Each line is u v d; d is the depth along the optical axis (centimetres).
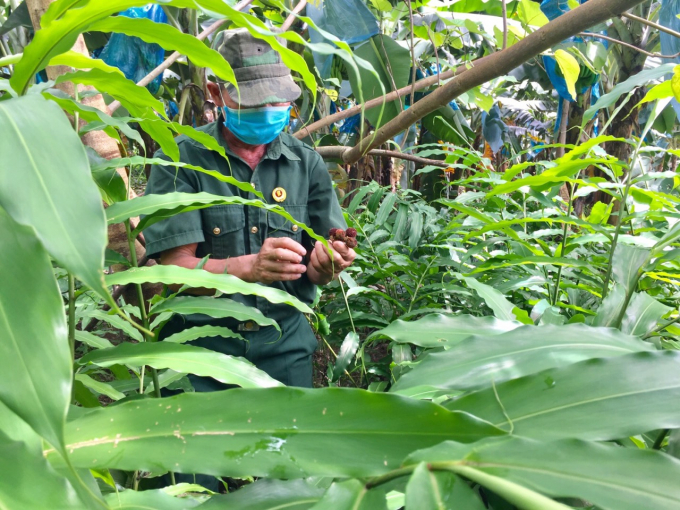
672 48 152
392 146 234
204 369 44
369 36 151
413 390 48
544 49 92
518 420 30
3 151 22
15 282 22
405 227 165
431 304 133
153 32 38
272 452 27
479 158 146
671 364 32
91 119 47
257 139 108
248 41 100
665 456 23
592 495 21
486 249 132
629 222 111
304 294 121
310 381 128
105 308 121
